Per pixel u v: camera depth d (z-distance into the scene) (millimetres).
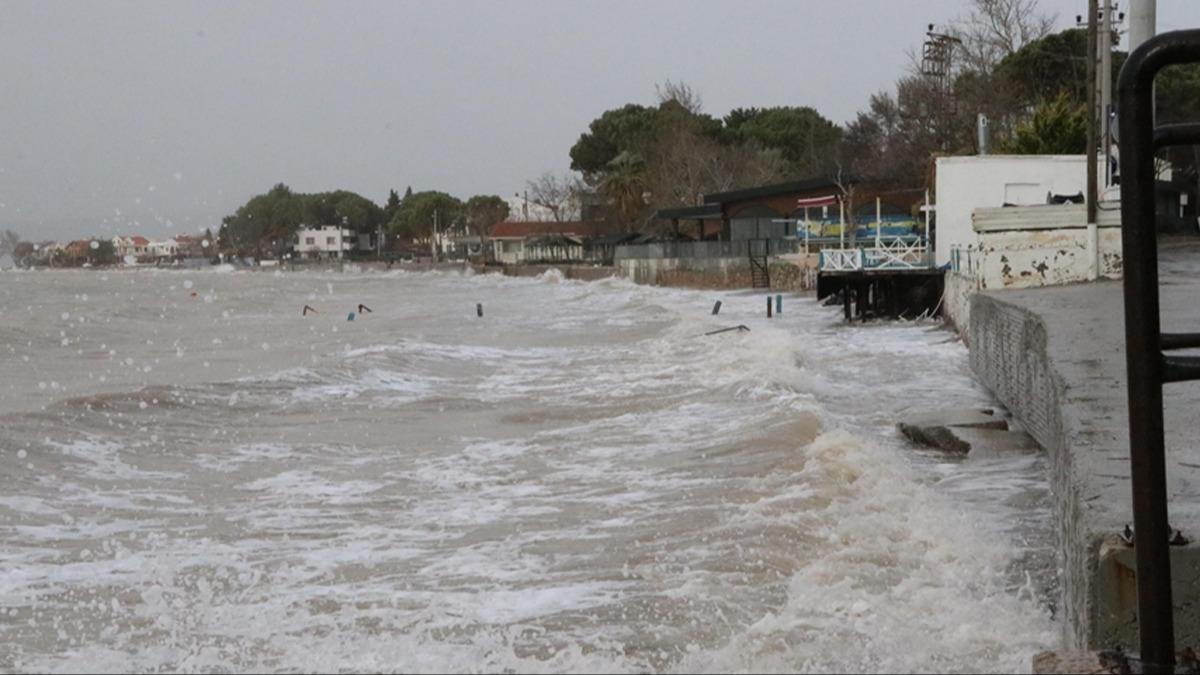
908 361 23594
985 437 12859
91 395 17219
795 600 6883
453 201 178375
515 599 7359
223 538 9422
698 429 14367
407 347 27641
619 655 6199
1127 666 3398
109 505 10781
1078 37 59000
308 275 127812
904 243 38281
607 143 126125
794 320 37938
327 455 13586
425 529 9609
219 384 19297
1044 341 11000
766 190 68625
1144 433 3225
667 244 75812
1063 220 24000
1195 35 3066
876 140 82188
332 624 6973
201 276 116375
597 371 22594
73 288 78438
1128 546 4180
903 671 5570
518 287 84000
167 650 6562
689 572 7793
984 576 7398
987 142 44812
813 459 11445
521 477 11852
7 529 9711
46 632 6918
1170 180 40156
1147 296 3174
